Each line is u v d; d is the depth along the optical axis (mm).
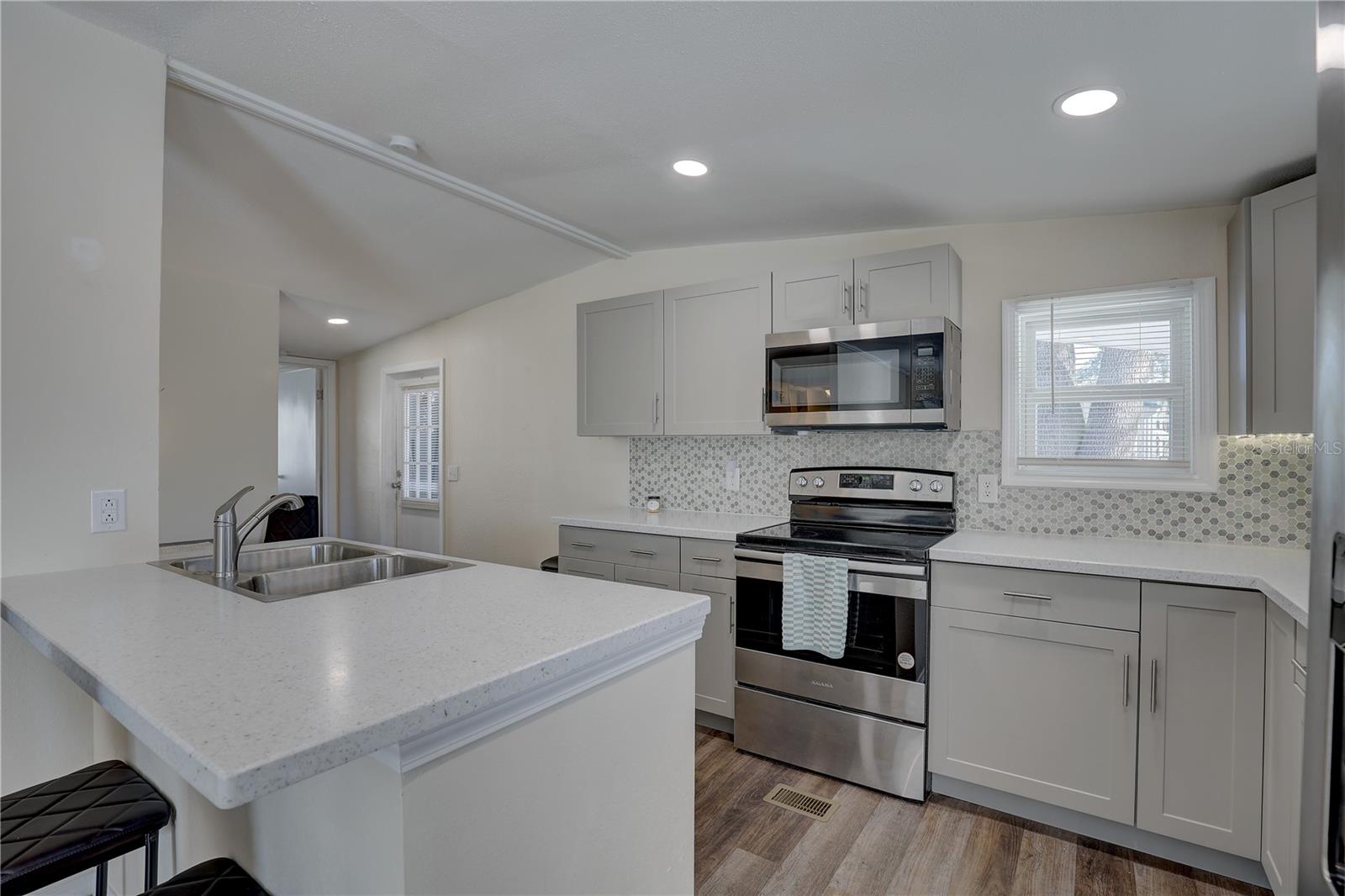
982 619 2223
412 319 4785
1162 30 1426
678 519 3234
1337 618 577
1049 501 2646
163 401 3422
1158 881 1923
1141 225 2504
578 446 4090
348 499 5852
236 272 3574
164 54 1870
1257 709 1823
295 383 6125
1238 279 2236
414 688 914
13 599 1395
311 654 1053
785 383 2818
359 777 972
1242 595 1842
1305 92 1624
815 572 2471
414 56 1846
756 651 2652
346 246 3367
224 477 3623
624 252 3686
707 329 3129
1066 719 2096
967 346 2803
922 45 1576
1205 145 1922
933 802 2340
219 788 676
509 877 1046
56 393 1687
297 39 1793
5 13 1607
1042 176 2242
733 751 2721
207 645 1095
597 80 1901
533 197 2861
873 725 2398
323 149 2420
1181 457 2465
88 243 1734
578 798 1169
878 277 2688
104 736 1719
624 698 1264
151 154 1846
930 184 2396
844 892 1883
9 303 1617
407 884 901
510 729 1042
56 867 1135
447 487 4875
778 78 1803
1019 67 1622
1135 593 1986
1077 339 2639
